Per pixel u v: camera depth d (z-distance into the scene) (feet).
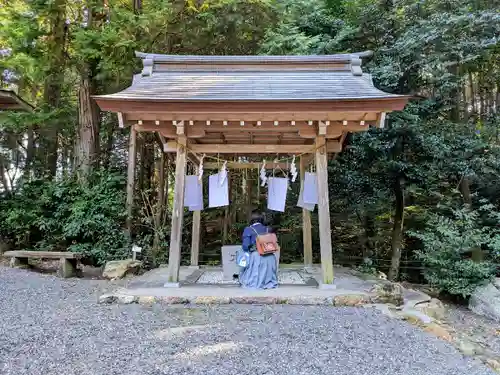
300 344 11.15
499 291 20.97
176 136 17.76
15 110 31.53
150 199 33.55
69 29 32.22
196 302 15.38
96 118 33.32
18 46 29.68
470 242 21.88
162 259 28.84
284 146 19.29
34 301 16.51
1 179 36.96
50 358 9.87
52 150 40.50
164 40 31.42
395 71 26.71
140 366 9.37
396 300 15.89
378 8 29.89
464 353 11.64
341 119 16.66
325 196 17.62
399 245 30.50
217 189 19.84
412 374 9.53
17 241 30.53
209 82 18.54
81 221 27.61
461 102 33.45
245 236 18.01
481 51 26.73
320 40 31.40
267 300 15.48
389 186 30.17
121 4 31.53
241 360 9.85
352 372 9.44
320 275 21.52
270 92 17.11
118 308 14.84
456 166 26.94
